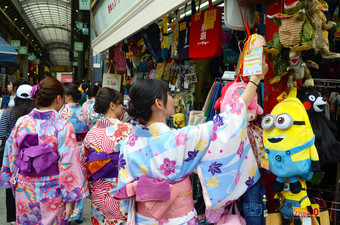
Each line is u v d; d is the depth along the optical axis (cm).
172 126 369
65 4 2181
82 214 395
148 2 254
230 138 144
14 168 223
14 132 222
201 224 247
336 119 235
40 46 3909
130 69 521
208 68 343
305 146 150
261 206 172
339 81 207
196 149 143
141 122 153
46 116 217
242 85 175
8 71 2195
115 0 392
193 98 338
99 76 898
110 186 226
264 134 166
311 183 239
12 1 1869
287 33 151
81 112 383
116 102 247
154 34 370
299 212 161
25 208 211
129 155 148
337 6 218
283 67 167
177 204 141
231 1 180
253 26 194
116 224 229
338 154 163
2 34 2239
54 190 212
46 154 205
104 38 461
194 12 304
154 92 144
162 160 140
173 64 382
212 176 145
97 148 226
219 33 258
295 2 146
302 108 154
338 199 215
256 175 159
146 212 145
